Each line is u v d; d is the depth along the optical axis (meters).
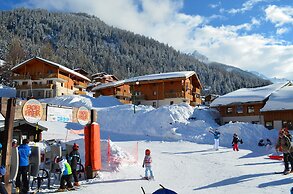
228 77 166.00
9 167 8.80
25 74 58.69
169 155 19.62
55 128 32.00
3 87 64.88
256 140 27.58
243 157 18.94
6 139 8.89
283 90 39.16
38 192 10.65
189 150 22.27
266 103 36.53
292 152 12.77
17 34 160.50
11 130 9.03
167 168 15.40
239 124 29.56
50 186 11.73
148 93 54.34
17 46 102.44
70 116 12.44
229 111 40.12
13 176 8.98
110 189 11.17
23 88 56.78
